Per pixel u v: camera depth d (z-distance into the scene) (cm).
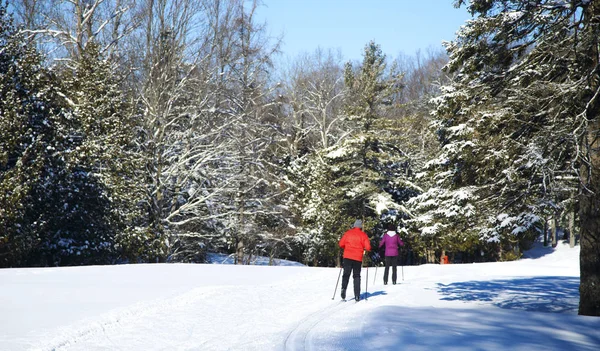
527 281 1750
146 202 3198
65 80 3047
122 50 3534
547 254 5384
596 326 902
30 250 2514
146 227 3091
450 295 1347
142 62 3369
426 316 970
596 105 1045
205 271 1788
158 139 3275
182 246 3634
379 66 4584
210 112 3462
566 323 923
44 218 2631
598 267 1073
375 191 4222
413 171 4641
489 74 1227
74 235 2778
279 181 4125
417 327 850
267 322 898
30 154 2481
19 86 2598
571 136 966
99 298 1046
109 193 2806
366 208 4416
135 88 3469
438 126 1920
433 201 2995
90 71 3022
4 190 2273
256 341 737
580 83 1001
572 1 1043
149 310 928
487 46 1210
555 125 1014
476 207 1344
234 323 874
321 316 979
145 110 3272
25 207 2417
